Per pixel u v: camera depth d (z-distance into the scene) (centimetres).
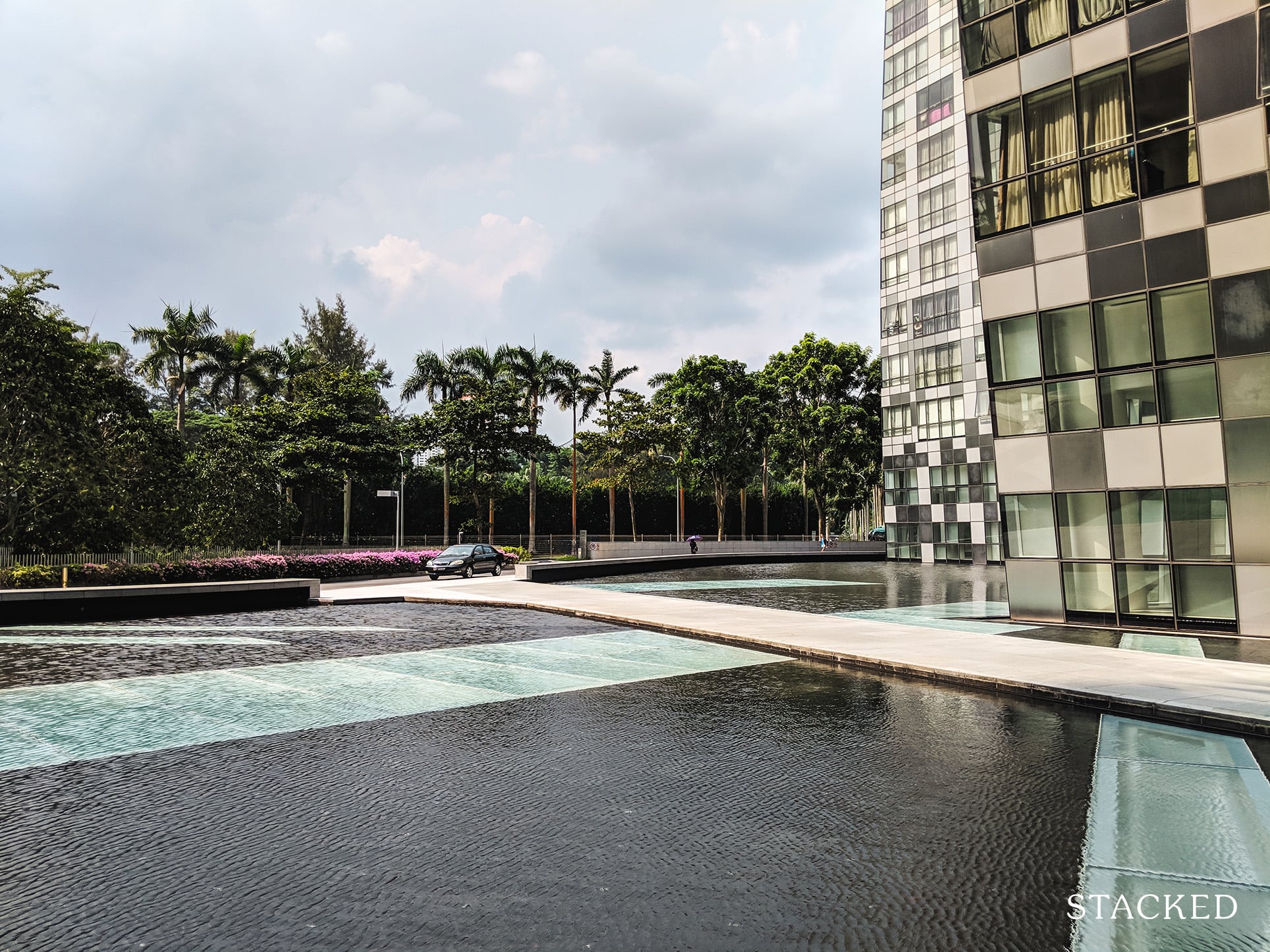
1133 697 993
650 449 6278
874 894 460
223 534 3566
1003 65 2061
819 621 1838
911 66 5562
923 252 5466
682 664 1319
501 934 404
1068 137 1950
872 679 1193
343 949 388
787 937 406
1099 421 1916
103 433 3272
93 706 966
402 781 677
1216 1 1725
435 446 5375
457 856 511
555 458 9006
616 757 759
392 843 534
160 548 3250
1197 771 725
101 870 484
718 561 5109
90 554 2962
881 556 6216
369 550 4453
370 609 2200
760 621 1809
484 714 937
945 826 576
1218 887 475
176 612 2014
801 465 7062
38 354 2834
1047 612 1991
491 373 5581
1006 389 2077
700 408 6619
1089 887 474
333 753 765
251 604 2166
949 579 3659
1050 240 1988
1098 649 1447
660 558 4469
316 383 5175
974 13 2109
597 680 1162
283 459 4712
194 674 1180
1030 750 797
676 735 848
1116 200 1878
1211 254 1744
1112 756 775
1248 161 1694
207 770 703
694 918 425
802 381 6669
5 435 2830
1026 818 595
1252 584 1700
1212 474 1753
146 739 810
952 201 5253
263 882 468
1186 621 1788
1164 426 1820
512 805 617
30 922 414
